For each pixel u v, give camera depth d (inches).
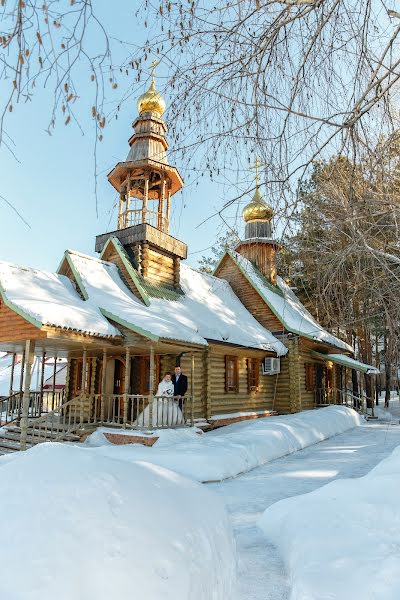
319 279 239.6
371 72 156.1
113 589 85.1
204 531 127.0
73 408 640.4
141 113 708.0
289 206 177.0
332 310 256.4
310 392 896.9
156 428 487.8
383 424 773.9
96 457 138.0
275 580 155.7
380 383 1536.7
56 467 122.4
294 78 160.9
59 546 90.6
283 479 339.0
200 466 343.9
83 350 553.3
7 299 461.1
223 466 350.3
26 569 83.8
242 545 197.0
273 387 831.7
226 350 695.1
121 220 709.3
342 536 167.0
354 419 754.8
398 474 238.2
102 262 634.2
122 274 642.8
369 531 169.6
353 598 120.3
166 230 704.4
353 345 900.0
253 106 157.6
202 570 108.0
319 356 879.1
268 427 506.3
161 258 691.4
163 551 101.3
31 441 493.4
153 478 141.3
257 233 976.9
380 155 168.4
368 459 414.6
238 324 759.1
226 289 878.4
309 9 148.1
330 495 223.0
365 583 125.9
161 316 573.6
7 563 85.0
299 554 159.0
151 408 483.8
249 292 887.1
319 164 191.0
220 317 733.3
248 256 989.2
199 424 589.9
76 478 117.5
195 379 629.3
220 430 593.0
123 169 677.3
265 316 860.0
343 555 148.9
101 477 121.4
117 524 102.8
